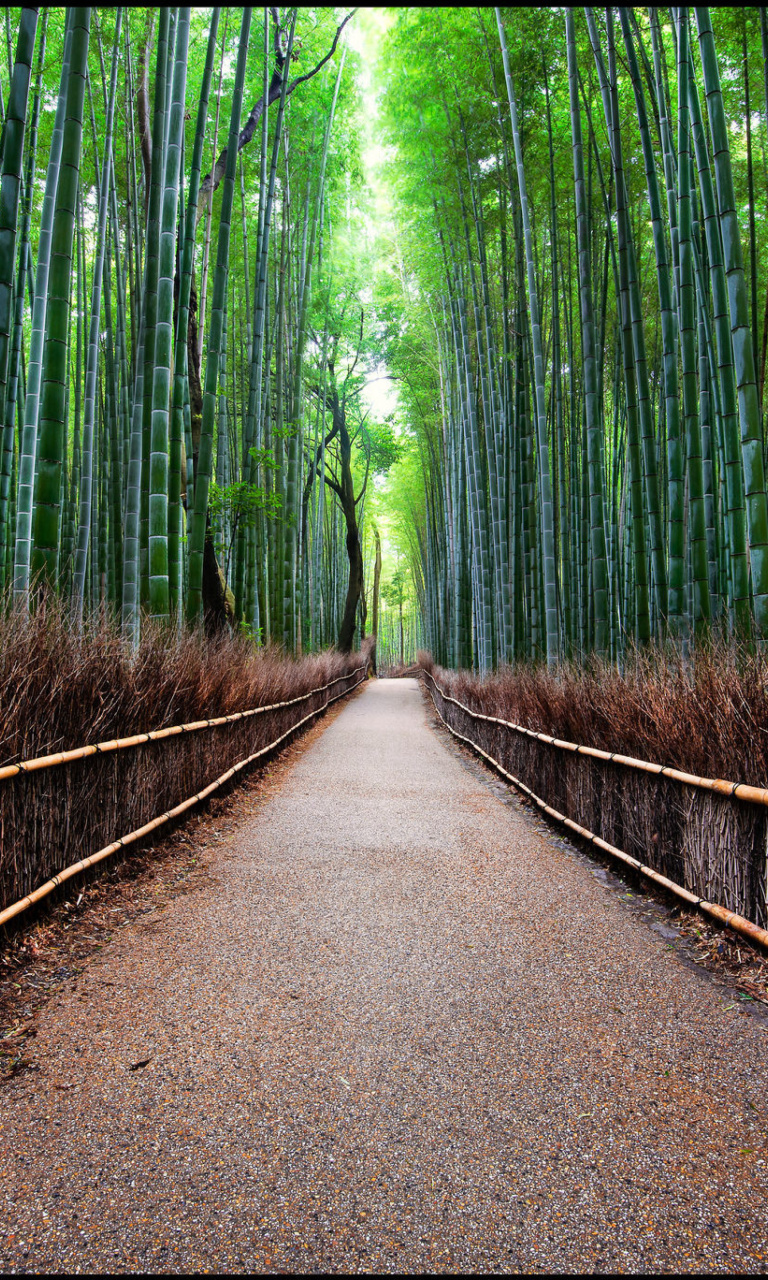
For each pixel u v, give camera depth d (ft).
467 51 23.30
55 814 8.43
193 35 30.30
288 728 24.82
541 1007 6.36
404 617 156.56
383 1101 4.97
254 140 33.27
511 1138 4.58
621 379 26.84
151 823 11.01
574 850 11.96
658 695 10.71
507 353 26.68
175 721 12.82
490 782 18.76
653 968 7.18
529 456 26.55
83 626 11.67
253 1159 4.37
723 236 12.91
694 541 15.51
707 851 8.41
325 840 12.34
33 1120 4.71
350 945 7.76
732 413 14.34
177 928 8.21
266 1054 5.56
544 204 27.53
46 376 11.84
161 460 16.47
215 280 19.49
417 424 56.34
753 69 22.35
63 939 7.76
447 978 6.95
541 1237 3.77
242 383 34.47
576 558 24.30
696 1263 3.59
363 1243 3.73
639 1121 4.74
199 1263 3.59
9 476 19.02
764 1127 4.66
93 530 32.27
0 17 20.81
